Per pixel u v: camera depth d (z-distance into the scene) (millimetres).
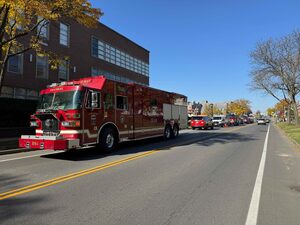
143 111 16719
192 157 12148
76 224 4848
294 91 42375
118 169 9453
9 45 16609
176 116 21469
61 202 5992
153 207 5734
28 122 21719
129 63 43812
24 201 6055
